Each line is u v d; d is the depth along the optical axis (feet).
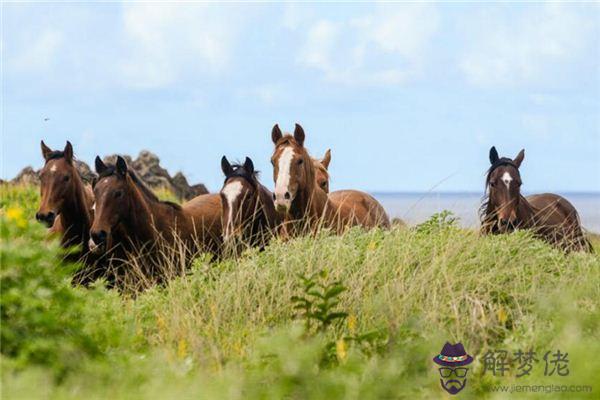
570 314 36.14
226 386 29.71
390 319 37.78
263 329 38.70
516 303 40.09
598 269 44.09
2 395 27.35
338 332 38.06
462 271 42.75
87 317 35.68
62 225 63.52
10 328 32.07
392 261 43.78
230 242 56.34
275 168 59.47
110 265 55.57
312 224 59.88
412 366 32.86
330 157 77.41
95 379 30.91
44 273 33.71
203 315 41.16
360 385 29.73
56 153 63.98
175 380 30.89
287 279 42.68
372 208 71.72
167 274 48.70
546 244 49.83
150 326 40.32
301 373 29.25
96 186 56.95
